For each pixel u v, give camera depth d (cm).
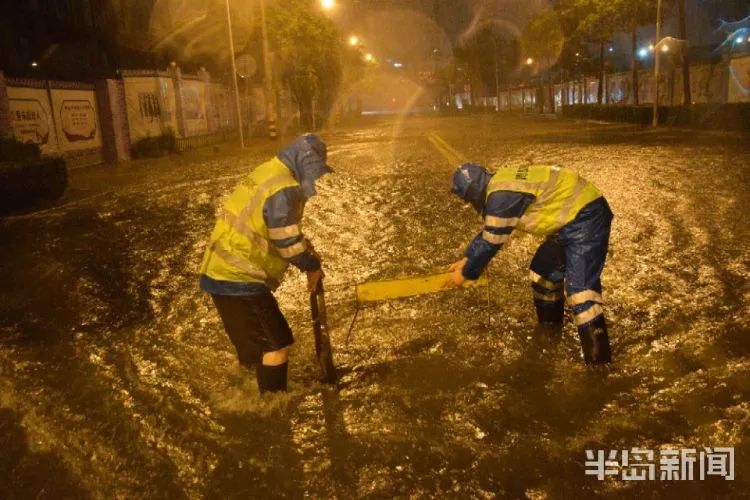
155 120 2525
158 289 636
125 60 3406
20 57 2656
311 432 346
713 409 347
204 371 434
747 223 776
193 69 3381
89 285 658
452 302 542
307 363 438
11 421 372
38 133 1833
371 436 338
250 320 359
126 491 302
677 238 721
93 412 380
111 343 492
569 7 4047
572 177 394
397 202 1077
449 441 329
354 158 1992
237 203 346
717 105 2428
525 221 397
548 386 383
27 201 1216
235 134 3538
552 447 318
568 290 404
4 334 520
